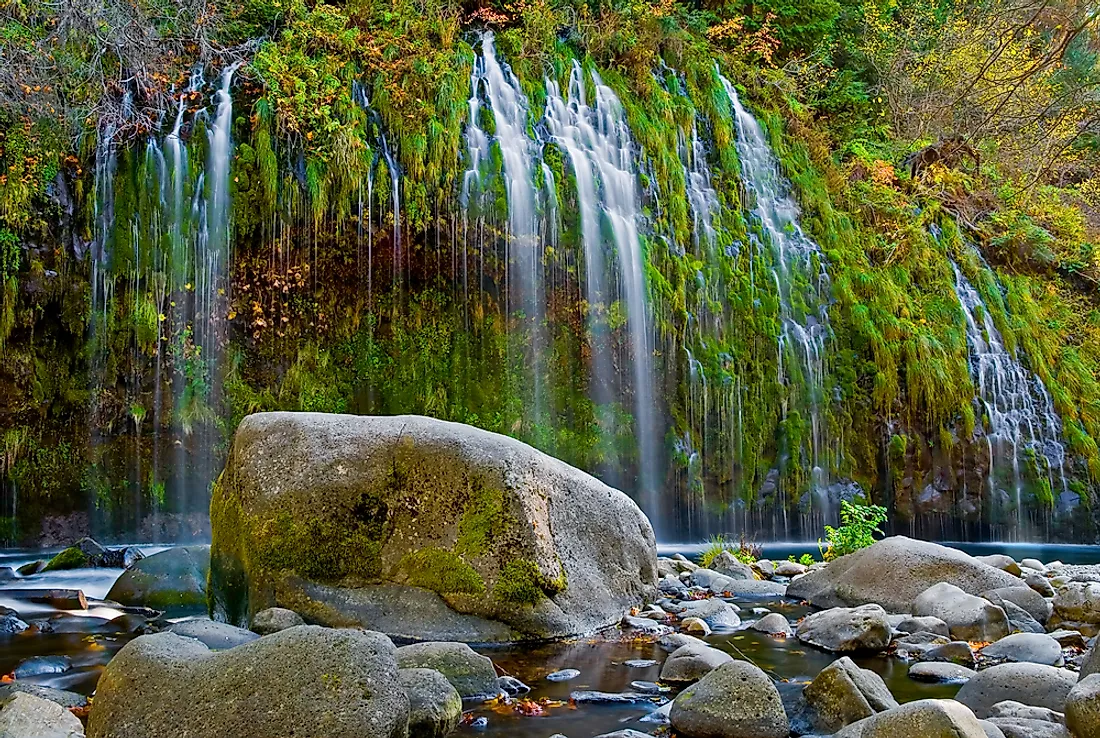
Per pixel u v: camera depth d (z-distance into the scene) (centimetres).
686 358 1257
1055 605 527
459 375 1192
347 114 1170
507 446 494
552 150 1277
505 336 1209
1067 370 1466
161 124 1112
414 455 480
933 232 1557
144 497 1096
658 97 1433
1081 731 272
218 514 503
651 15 1516
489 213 1202
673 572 725
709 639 473
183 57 1184
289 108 1136
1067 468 1357
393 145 1190
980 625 469
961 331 1405
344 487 474
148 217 1080
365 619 448
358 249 1154
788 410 1289
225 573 491
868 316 1360
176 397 1091
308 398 1141
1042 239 1627
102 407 1073
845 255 1441
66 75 1078
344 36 1238
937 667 390
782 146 1555
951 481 1300
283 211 1127
